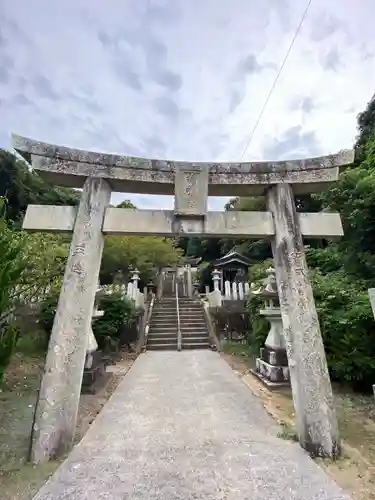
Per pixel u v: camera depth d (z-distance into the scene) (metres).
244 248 20.47
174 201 3.92
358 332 5.11
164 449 3.28
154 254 16.55
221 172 4.04
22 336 7.64
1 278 3.25
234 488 2.55
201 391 5.58
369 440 3.50
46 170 3.71
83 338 3.44
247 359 8.64
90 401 5.14
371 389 5.09
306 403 3.27
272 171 4.05
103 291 6.62
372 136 9.27
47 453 3.05
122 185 4.09
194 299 16.33
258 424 3.99
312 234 3.90
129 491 2.52
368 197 6.08
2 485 2.63
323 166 3.99
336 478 2.71
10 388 5.70
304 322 3.52
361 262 6.66
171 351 10.17
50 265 7.86
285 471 2.81
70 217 3.82
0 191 16.61
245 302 11.33
